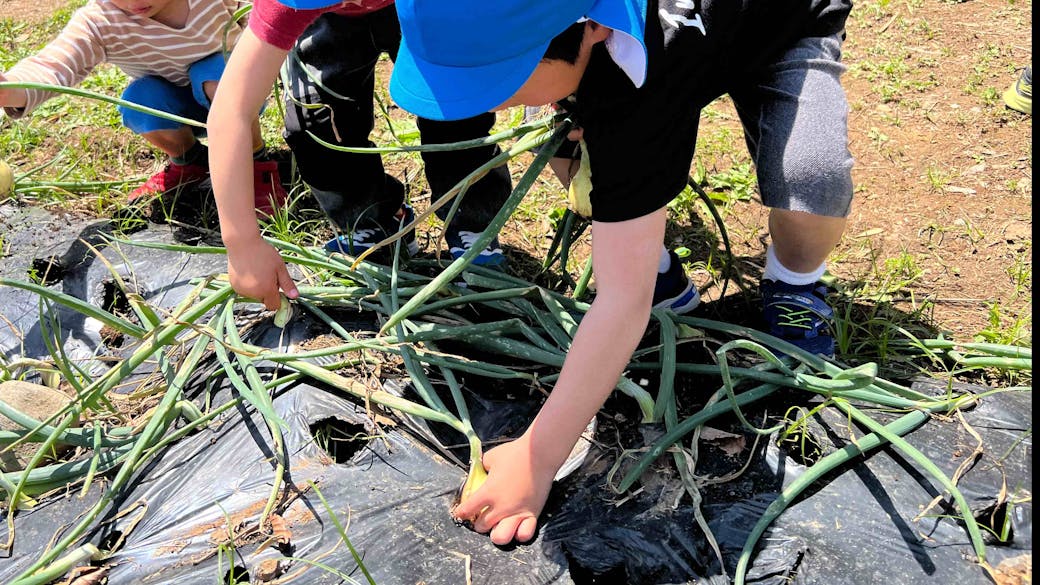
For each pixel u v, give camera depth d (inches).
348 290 80.2
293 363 74.2
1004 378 77.7
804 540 60.6
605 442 68.5
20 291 91.0
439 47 51.8
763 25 68.6
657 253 59.1
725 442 67.6
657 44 58.5
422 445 69.4
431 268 87.4
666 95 58.0
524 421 71.1
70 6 157.1
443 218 92.0
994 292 90.3
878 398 67.8
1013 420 68.2
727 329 74.9
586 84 58.1
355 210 89.9
